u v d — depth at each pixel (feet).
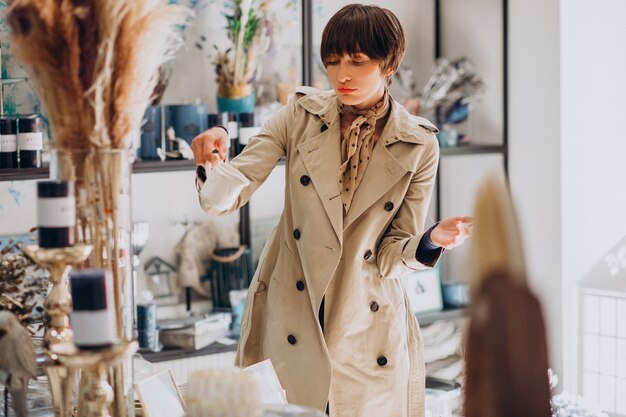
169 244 13.52
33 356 6.10
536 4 14.16
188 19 13.34
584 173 14.34
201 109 12.45
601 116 14.44
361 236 7.90
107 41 5.42
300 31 14.21
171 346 12.40
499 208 4.07
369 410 8.13
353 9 7.54
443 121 14.85
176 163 12.09
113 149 5.59
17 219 12.45
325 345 7.91
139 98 5.62
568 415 13.70
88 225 5.59
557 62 13.96
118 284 5.67
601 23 14.28
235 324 13.12
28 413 6.22
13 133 10.95
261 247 14.01
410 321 8.47
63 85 5.46
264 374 6.66
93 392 5.50
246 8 12.78
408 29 15.48
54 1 5.32
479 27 14.97
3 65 11.78
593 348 14.40
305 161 7.95
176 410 6.31
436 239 7.51
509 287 4.01
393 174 7.85
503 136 14.65
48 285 6.72
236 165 8.02
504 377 3.97
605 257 14.64
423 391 8.53
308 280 7.92
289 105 8.30
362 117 7.82
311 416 5.48
